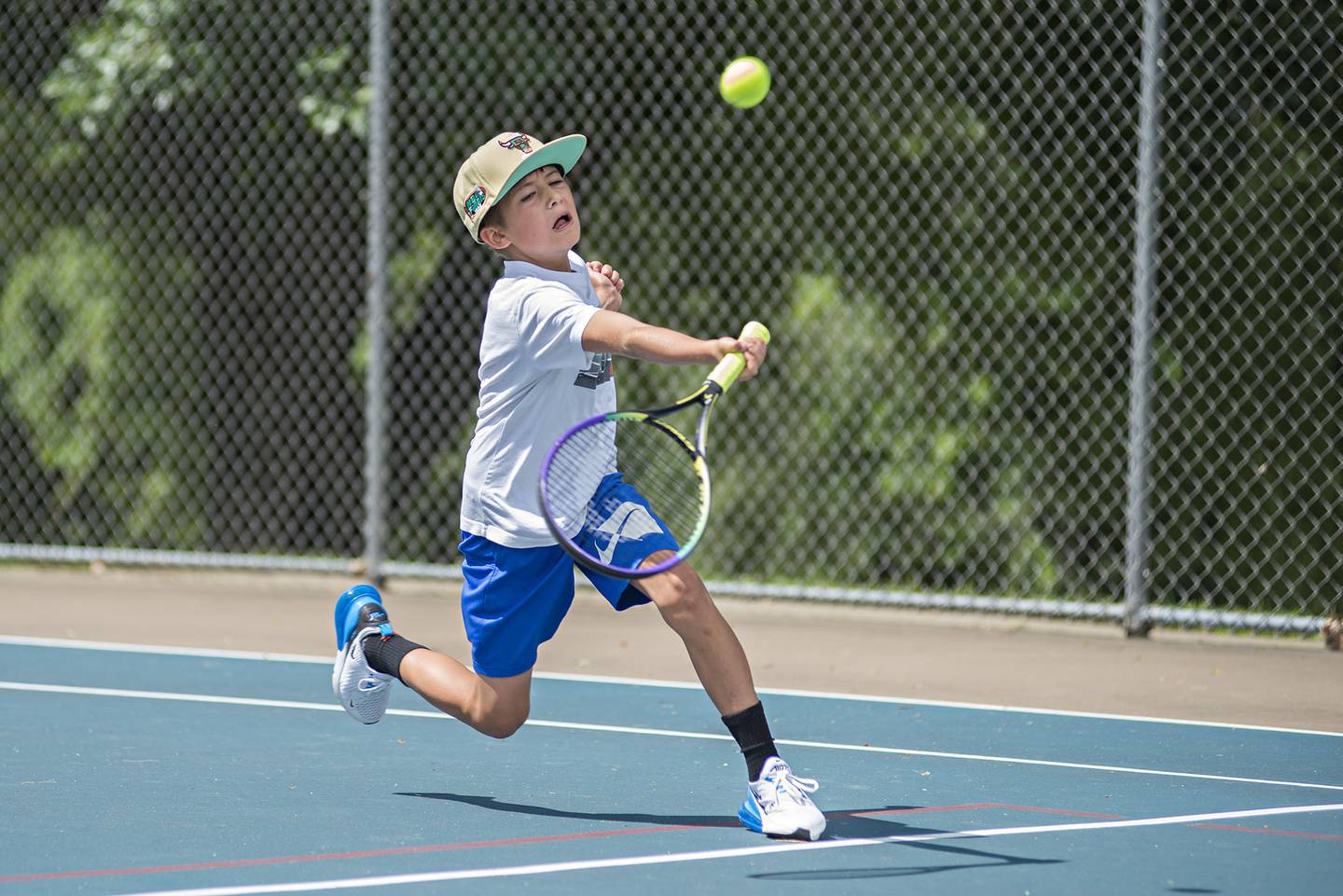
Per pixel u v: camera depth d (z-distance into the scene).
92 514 34.72
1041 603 25.23
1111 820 13.59
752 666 22.20
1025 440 28.67
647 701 19.53
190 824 13.16
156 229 34.06
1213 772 15.77
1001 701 19.83
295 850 12.34
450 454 32.78
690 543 12.41
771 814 12.86
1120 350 27.95
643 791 14.70
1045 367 28.52
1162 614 24.50
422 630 24.84
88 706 18.78
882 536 29.77
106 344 34.38
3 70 34.62
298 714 18.38
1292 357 27.11
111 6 32.75
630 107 31.14
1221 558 27.62
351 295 33.47
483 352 13.75
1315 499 26.22
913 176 29.30
